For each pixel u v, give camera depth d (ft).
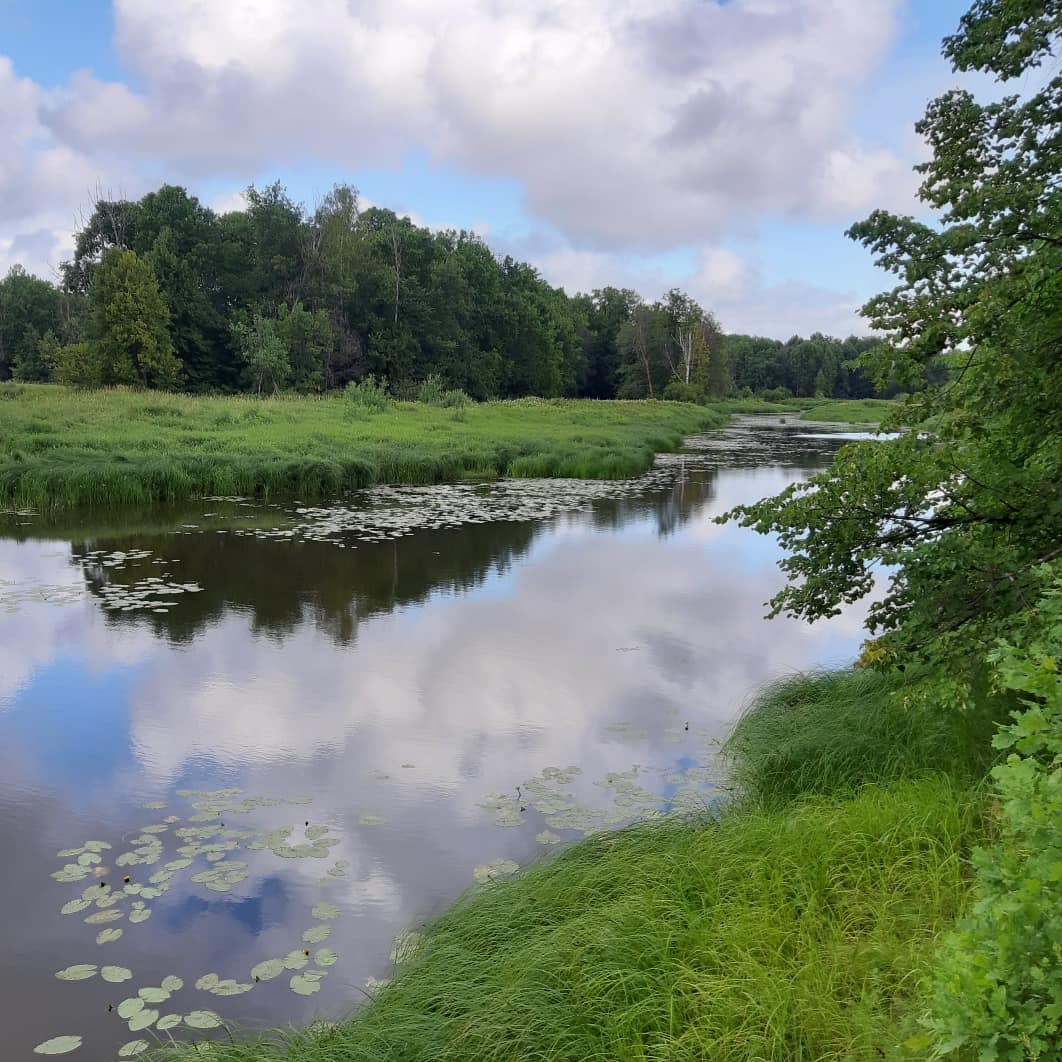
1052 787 6.87
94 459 59.16
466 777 18.52
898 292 14.52
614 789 17.89
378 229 208.95
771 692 22.49
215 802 17.30
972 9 14.62
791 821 13.89
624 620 30.91
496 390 216.95
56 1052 10.69
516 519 52.08
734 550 43.91
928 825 12.75
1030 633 12.12
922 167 15.65
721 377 261.65
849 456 15.26
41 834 16.03
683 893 12.36
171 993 11.86
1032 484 13.96
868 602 33.99
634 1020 9.77
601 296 301.84
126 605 31.91
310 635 28.66
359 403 108.47
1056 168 13.48
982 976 6.14
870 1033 8.62
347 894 14.17
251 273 169.78
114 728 20.98
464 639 28.45
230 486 58.70
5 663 25.43
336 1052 10.03
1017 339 12.80
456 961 11.53
